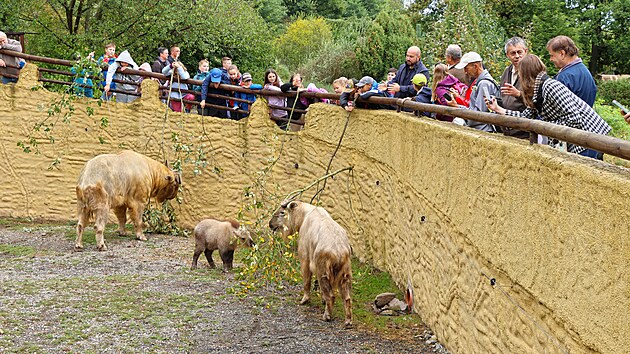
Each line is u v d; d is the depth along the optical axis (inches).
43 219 532.7
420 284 304.7
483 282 224.5
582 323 151.6
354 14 1732.3
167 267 396.8
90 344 273.0
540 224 175.3
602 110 535.2
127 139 528.7
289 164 482.6
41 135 530.9
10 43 546.0
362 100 394.9
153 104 525.0
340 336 286.4
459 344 249.6
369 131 385.7
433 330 283.9
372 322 304.8
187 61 795.4
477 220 226.4
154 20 706.8
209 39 758.5
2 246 435.8
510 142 206.8
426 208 293.1
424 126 294.7
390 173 354.6
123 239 470.9
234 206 509.7
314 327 298.5
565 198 160.6
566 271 159.9
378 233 376.8
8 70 542.6
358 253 405.4
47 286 347.6
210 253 396.8
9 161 532.7
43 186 533.0
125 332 287.3
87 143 530.9
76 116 530.6
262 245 366.6
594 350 147.4
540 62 214.4
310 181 464.8
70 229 497.4
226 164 511.2
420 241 303.4
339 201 429.1
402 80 377.7
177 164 507.8
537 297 177.0
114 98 528.1
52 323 294.8
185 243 469.4
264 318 310.3
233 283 366.9
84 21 762.2
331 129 437.4
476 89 281.7
